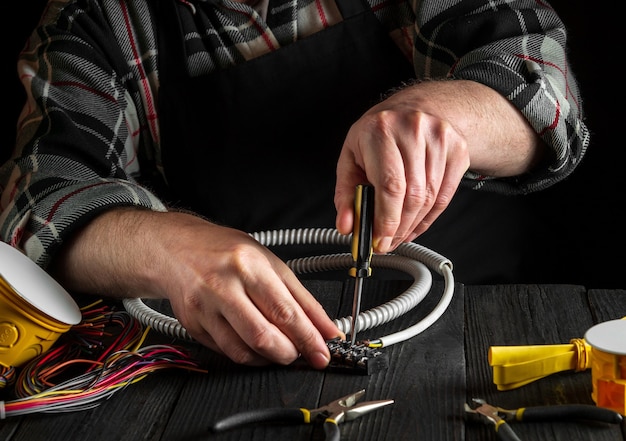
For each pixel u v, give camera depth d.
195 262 0.97
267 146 1.60
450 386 0.88
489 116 1.23
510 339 0.99
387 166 0.96
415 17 1.56
